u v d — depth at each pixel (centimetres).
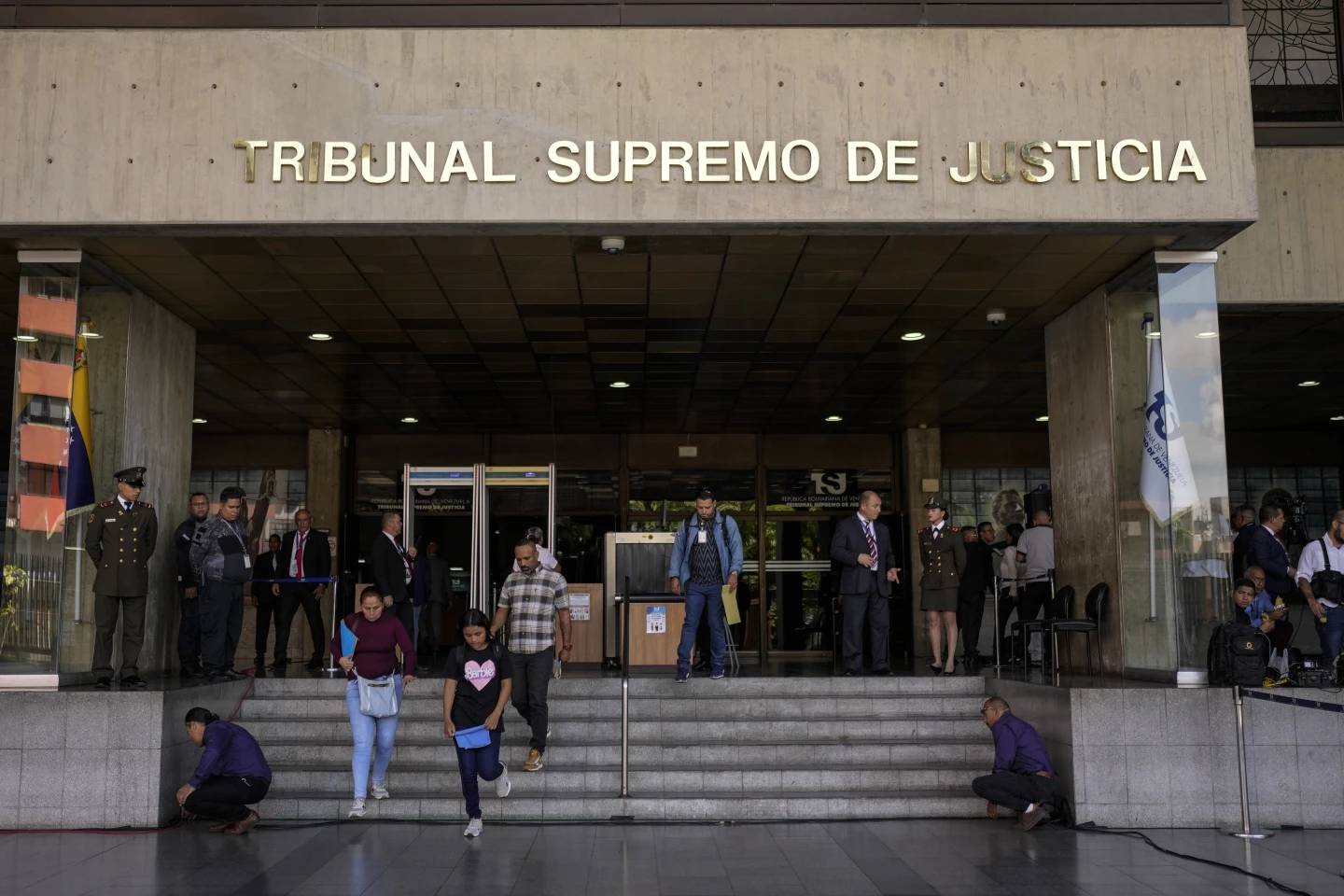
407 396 1598
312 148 914
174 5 940
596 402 1656
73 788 865
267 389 1550
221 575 1045
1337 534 1053
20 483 959
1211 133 928
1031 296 1132
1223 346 1288
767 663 1652
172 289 1080
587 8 945
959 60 932
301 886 683
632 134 925
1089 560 1118
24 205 909
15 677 936
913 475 1881
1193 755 874
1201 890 670
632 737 1025
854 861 754
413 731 1027
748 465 1911
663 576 1366
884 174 923
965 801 912
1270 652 1089
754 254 998
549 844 809
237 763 841
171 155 913
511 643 956
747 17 948
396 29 930
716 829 866
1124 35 936
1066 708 889
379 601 894
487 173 913
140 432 1079
